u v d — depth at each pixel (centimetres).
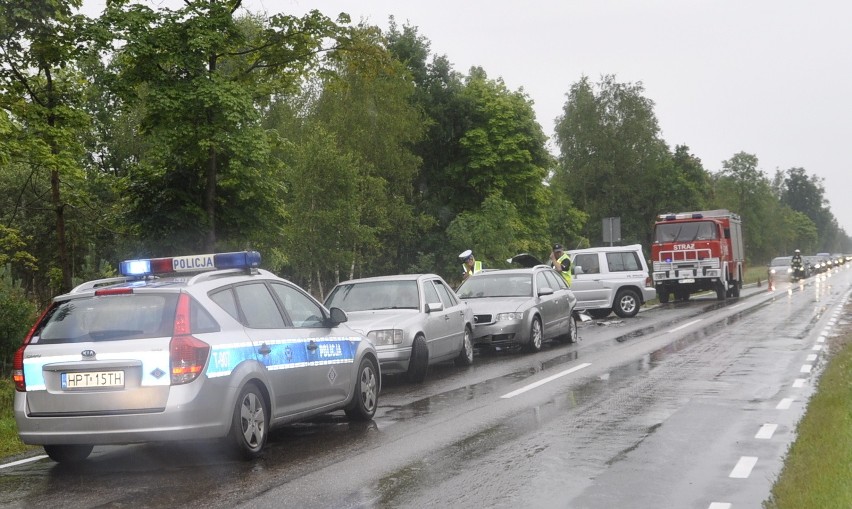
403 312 1452
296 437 948
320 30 2261
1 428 1085
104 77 2088
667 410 1045
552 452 823
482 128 5525
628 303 2867
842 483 661
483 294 1902
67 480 776
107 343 781
